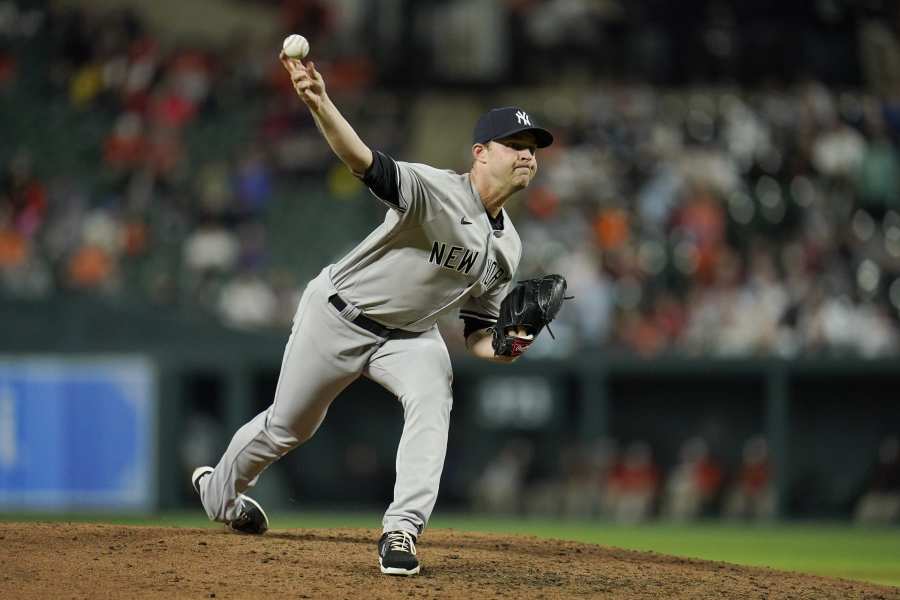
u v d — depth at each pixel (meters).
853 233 61.09
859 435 56.81
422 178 18.62
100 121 68.00
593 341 56.19
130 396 54.22
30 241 61.69
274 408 20.81
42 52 71.38
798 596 19.81
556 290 20.05
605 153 65.38
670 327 56.75
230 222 62.88
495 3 77.44
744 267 59.00
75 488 53.53
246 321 57.84
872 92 73.31
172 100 68.75
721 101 72.06
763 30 75.12
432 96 77.69
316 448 58.84
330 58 76.19
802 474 57.16
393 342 20.20
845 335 56.62
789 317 56.47
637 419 57.94
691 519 56.31
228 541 21.33
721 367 53.97
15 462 52.91
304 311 20.22
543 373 54.94
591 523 54.34
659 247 59.84
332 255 63.09
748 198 62.81
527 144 19.17
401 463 19.66
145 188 64.12
